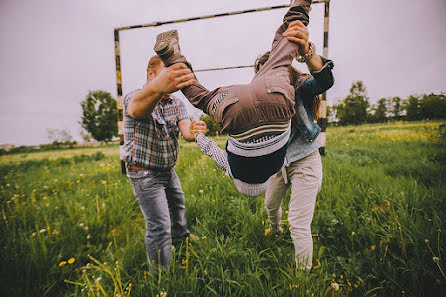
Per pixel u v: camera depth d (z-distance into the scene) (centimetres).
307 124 158
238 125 85
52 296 173
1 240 214
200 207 273
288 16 102
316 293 139
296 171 165
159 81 102
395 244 188
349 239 199
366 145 762
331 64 126
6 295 160
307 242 155
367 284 159
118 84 466
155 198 168
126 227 265
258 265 173
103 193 361
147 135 161
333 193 280
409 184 292
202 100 96
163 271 166
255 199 285
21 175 642
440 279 151
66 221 260
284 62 94
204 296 148
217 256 182
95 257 215
